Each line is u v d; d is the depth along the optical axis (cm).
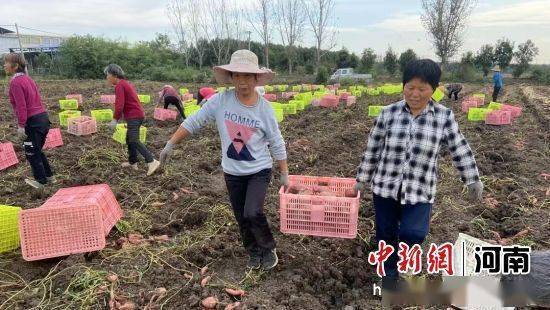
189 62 4259
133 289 392
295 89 2414
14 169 743
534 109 1681
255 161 396
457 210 581
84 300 370
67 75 3556
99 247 435
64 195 468
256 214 390
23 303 375
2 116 1243
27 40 5681
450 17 3784
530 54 3950
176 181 683
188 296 386
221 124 390
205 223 530
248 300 376
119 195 615
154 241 480
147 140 979
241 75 362
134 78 3497
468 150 355
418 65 329
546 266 352
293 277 413
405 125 354
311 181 488
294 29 3928
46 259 443
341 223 432
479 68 4150
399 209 386
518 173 760
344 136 1062
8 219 450
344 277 431
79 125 959
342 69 3906
